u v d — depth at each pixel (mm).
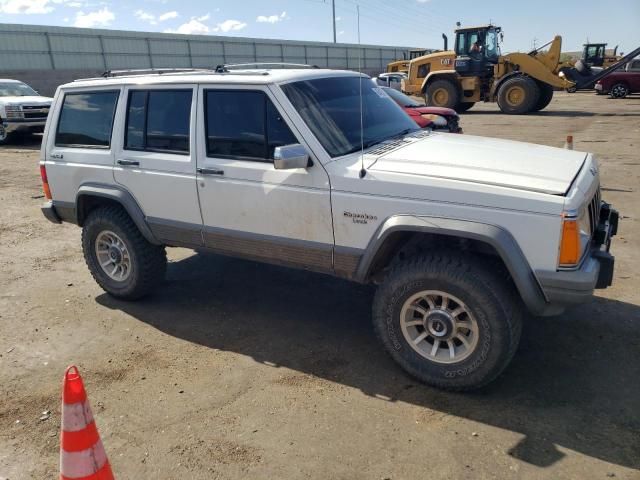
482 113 21781
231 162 4004
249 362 3918
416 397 3424
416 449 2959
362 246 3553
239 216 4047
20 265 6113
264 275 5535
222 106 4047
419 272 3316
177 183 4273
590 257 3262
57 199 5129
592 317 4309
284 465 2883
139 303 4984
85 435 2203
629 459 2818
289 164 3400
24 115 15828
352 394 3480
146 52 41188
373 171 3453
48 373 3889
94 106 4793
